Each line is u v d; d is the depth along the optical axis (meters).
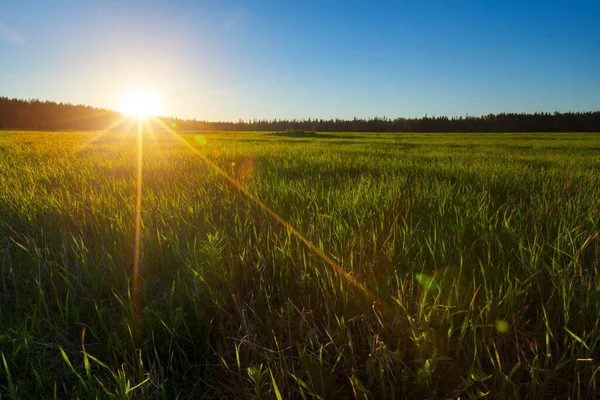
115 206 3.75
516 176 5.75
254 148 14.15
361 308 1.97
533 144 22.84
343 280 2.12
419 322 1.71
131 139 24.66
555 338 1.70
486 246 2.54
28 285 2.29
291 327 1.90
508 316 1.78
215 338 1.88
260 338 1.82
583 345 1.52
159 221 3.31
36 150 11.93
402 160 8.88
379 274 2.31
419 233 2.87
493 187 4.87
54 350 1.77
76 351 1.74
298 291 2.20
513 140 32.31
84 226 3.18
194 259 2.43
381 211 3.42
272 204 3.86
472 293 2.00
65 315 1.99
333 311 1.95
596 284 1.89
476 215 3.10
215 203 3.99
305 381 1.53
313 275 2.29
